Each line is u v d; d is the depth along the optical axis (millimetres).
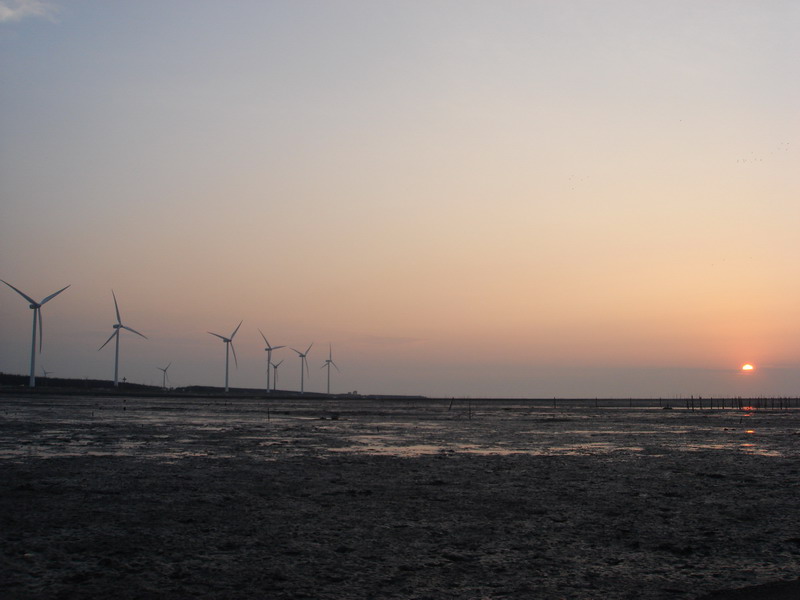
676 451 48250
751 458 43344
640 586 14742
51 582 14438
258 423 78875
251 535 19203
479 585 14711
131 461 37094
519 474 33812
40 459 37156
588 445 53094
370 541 18719
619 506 24625
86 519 21016
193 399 197500
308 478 31266
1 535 18609
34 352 184125
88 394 192875
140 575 15062
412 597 13859
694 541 19047
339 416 106438
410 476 32531
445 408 171875
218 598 13609
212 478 30781
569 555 17406
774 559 17094
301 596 13812
